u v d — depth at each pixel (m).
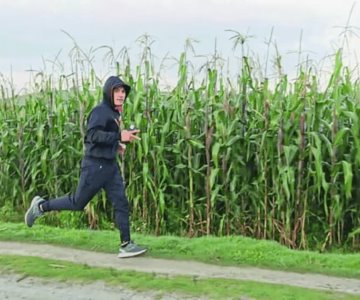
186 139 6.35
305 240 5.86
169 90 6.73
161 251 5.50
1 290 4.42
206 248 5.51
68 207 5.50
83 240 5.85
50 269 4.87
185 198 6.53
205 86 6.50
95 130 5.23
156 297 4.21
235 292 4.27
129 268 4.96
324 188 5.61
